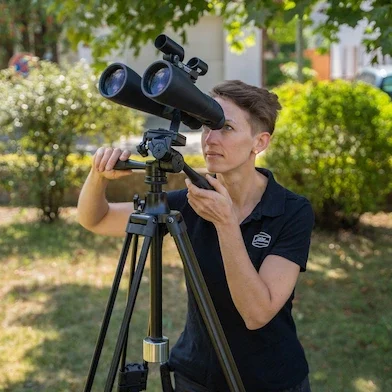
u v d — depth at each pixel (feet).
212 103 5.45
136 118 24.07
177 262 19.63
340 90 21.31
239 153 6.22
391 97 40.29
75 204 26.12
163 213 5.57
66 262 19.58
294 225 6.34
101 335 5.85
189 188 5.52
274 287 6.04
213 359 6.43
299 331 14.80
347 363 13.25
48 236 22.15
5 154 23.06
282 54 74.43
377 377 12.67
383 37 11.72
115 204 7.14
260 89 6.34
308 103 21.25
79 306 16.10
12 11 46.75
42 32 49.90
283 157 21.48
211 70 48.21
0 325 14.98
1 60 50.39
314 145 21.11
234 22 19.69
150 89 4.93
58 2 16.60
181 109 5.09
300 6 12.18
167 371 6.86
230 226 5.57
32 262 19.54
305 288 17.46
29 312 15.72
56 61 51.44
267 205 6.40
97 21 15.66
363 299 16.72
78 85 22.54
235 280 5.68
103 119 22.94
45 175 22.95
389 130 20.94
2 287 17.42
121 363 6.44
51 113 22.25
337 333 14.70
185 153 32.04
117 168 6.18
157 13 13.89
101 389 12.25
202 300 5.55
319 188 21.35
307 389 6.79
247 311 5.82
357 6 13.11
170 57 5.21
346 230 22.58
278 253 6.23
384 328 14.89
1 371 12.84
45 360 13.29
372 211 21.99
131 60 41.01
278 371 6.46
